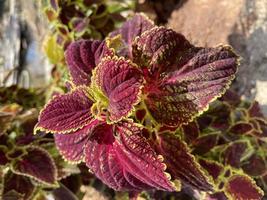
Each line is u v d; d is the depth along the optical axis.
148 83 0.24
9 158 0.32
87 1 0.40
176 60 0.24
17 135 0.33
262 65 0.35
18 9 0.49
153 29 0.24
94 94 0.24
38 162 0.32
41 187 0.34
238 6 0.37
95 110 0.24
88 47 0.27
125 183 0.24
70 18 0.39
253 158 0.30
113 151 0.25
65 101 0.25
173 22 0.41
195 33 0.38
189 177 0.24
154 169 0.23
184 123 0.24
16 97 0.39
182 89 0.23
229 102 0.30
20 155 0.32
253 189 0.28
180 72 0.23
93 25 0.40
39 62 0.47
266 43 0.35
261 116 0.31
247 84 0.35
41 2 0.41
